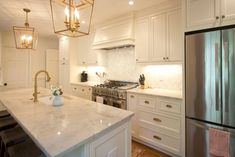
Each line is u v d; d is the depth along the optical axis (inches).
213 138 72.1
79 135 41.8
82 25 154.4
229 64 67.0
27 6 106.7
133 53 139.7
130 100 112.7
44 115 59.1
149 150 98.9
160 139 96.4
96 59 158.7
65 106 73.0
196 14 77.5
